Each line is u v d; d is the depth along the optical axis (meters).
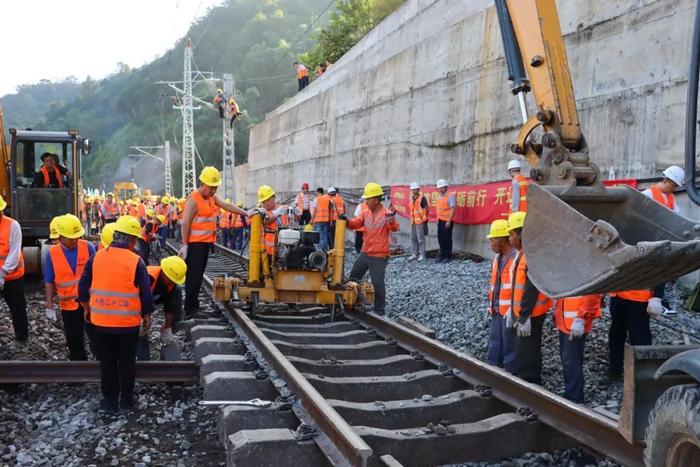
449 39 16.52
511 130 13.55
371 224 8.73
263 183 38.22
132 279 5.43
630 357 3.04
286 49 89.75
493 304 6.30
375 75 21.55
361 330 7.79
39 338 8.02
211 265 15.49
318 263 8.04
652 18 9.82
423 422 4.82
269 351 5.78
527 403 4.78
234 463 3.86
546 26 3.99
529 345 5.82
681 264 2.83
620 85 10.45
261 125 39.38
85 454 4.65
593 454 4.22
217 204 8.48
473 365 5.51
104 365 5.42
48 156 12.62
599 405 5.58
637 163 10.01
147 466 4.43
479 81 14.96
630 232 3.59
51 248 6.73
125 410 5.53
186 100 48.94
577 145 3.87
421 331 7.55
